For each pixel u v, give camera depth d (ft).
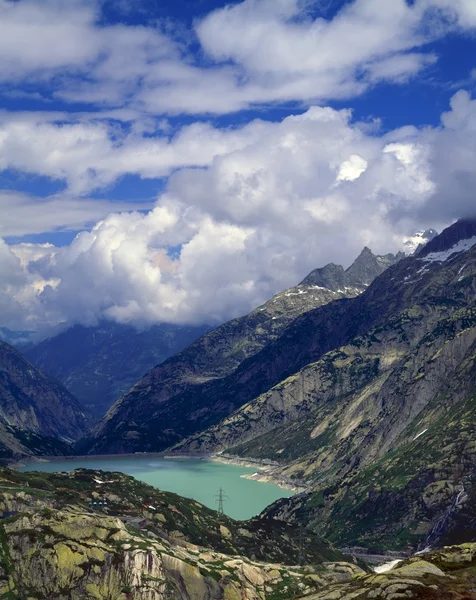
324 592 472.85
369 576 485.56
